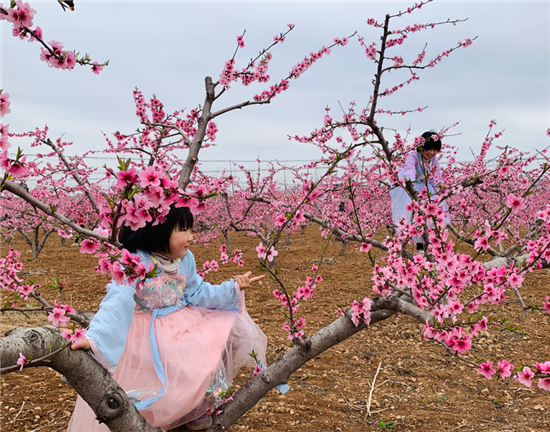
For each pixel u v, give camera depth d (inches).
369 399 130.3
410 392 142.6
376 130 161.6
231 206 438.0
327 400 135.1
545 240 82.0
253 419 122.9
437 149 189.5
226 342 74.8
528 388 145.2
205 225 239.8
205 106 122.3
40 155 265.4
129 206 52.4
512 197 77.7
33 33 56.3
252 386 80.0
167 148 238.5
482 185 184.7
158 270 73.2
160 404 66.0
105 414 61.2
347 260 411.5
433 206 84.2
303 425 119.8
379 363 166.9
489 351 178.5
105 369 63.0
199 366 68.2
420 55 203.5
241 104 123.8
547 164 74.9
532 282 291.4
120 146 240.8
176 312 75.4
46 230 440.5
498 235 78.0
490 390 144.4
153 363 68.9
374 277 85.5
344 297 267.7
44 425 118.2
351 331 81.7
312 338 81.7
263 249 77.8
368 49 184.2
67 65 62.1
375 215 318.3
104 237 54.3
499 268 79.7
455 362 169.0
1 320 211.0
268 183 318.0
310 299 263.3
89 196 161.3
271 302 257.8
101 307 65.1
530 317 219.5
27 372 155.9
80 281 322.0
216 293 78.8
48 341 57.9
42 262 416.2
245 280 79.7
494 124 253.4
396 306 83.4
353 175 256.4
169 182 53.3
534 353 175.9
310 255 451.5
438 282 87.7
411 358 173.0
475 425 120.0
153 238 73.2
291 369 80.5
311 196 74.7
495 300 79.0
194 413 73.0
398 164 213.8
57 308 71.1
